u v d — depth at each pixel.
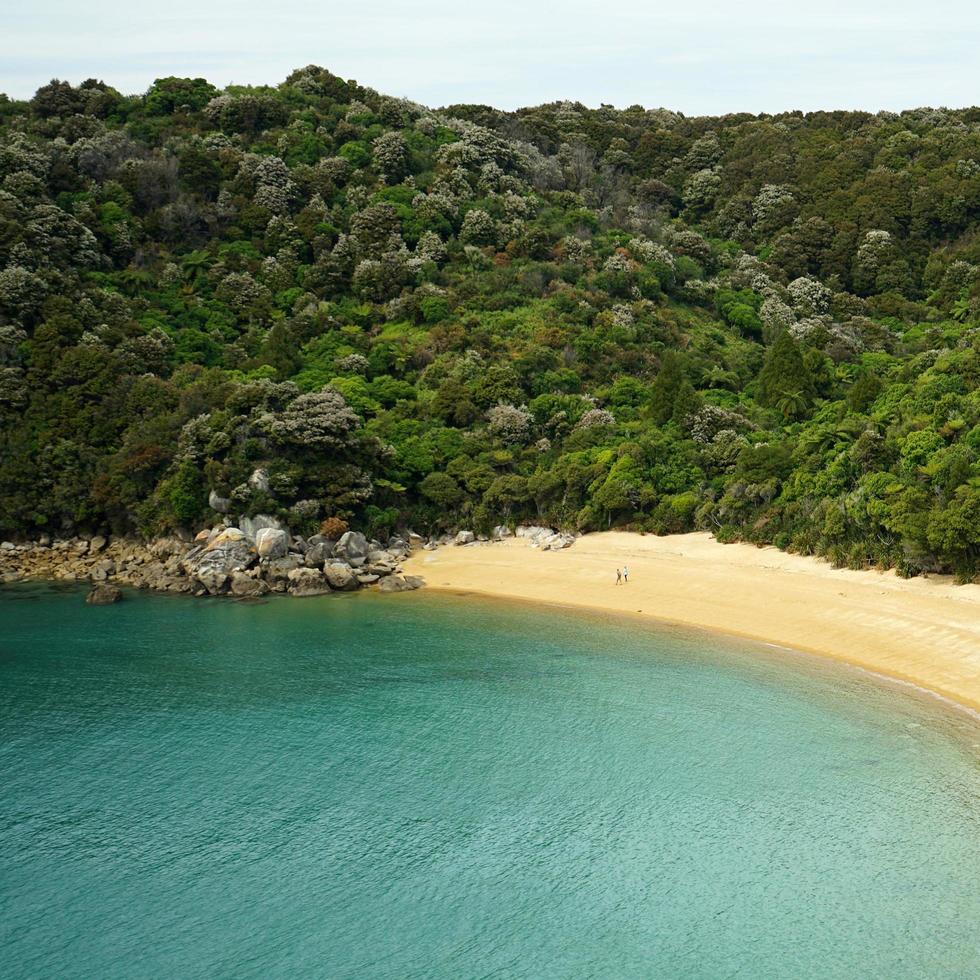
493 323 115.06
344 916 30.75
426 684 51.84
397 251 124.25
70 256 107.38
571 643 59.12
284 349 104.19
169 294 112.31
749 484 80.25
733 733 43.75
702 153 176.38
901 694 47.19
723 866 33.06
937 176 152.50
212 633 62.50
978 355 85.94
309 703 49.16
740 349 120.19
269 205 128.88
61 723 46.56
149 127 139.50
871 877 31.92
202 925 30.42
